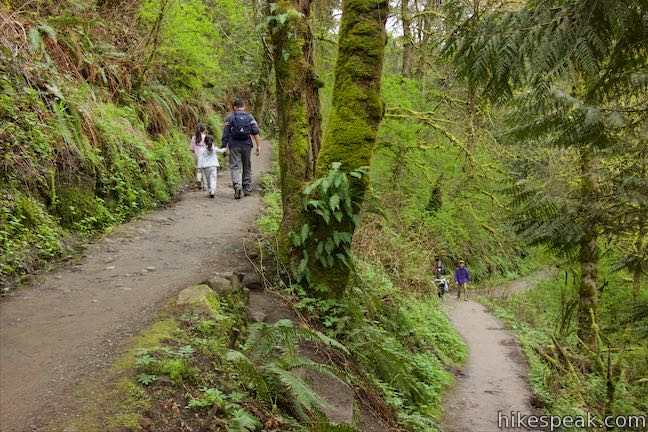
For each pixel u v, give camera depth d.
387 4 5.76
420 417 5.32
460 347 10.81
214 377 3.52
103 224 7.05
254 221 8.09
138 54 11.51
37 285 4.98
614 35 4.37
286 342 3.83
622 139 6.39
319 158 5.78
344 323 5.32
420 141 13.33
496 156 14.30
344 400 4.29
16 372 3.31
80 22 8.87
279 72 6.09
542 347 12.16
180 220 7.94
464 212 15.52
